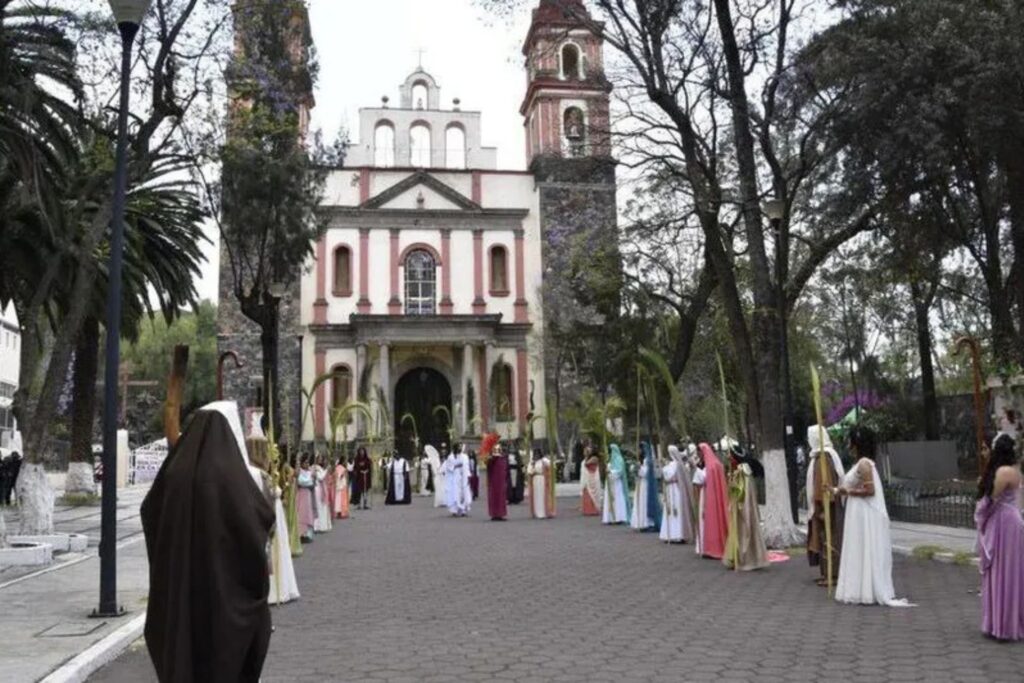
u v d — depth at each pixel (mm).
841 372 45719
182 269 28250
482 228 48625
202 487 3631
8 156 15984
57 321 26891
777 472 15203
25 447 15336
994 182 20797
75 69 15367
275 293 20703
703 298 23703
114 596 9250
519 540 17281
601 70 22422
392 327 45469
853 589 9391
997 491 7535
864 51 16938
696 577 11719
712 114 17875
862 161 18406
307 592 11062
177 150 16344
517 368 47375
